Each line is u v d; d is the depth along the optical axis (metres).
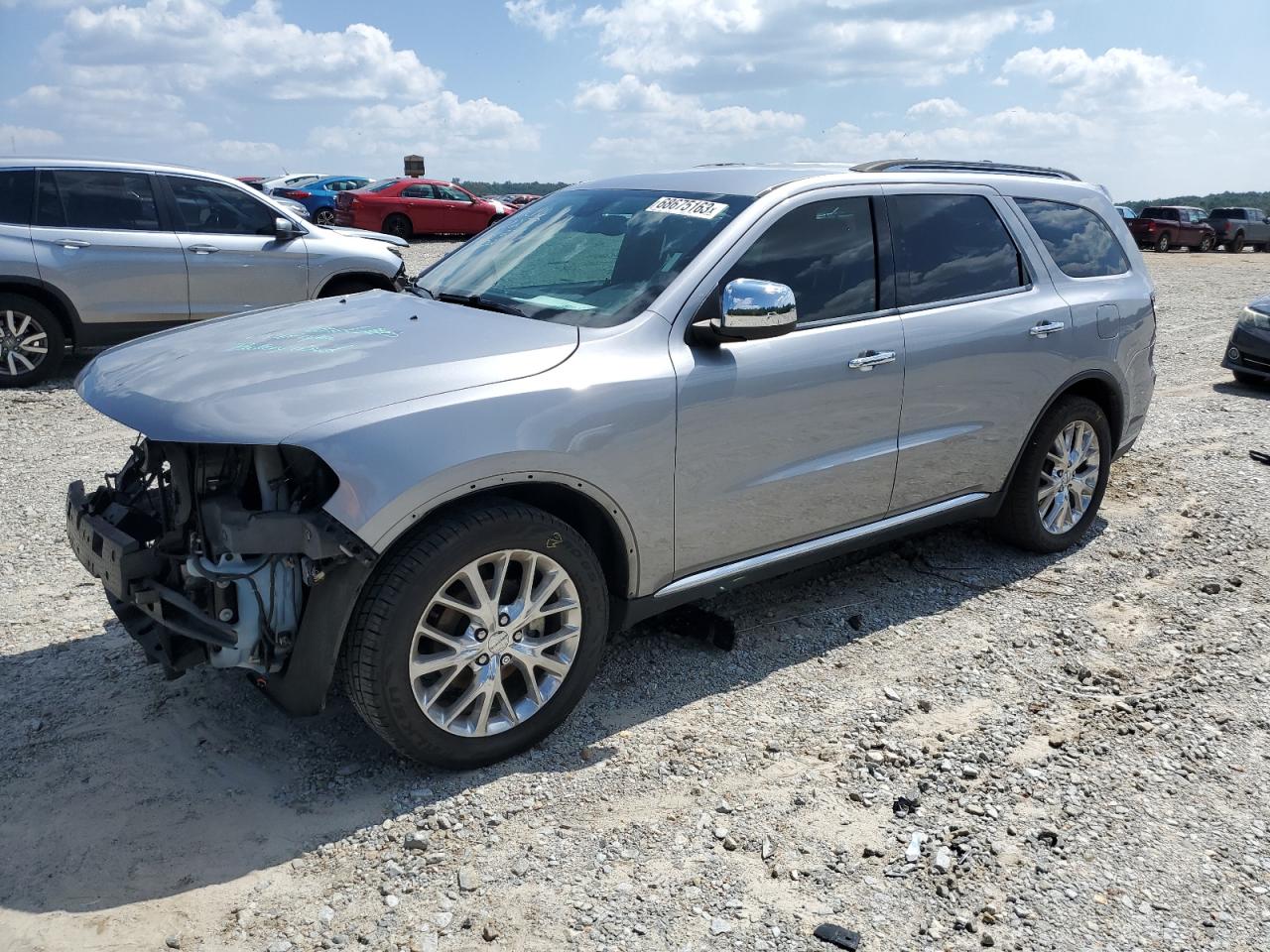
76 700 3.67
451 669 3.17
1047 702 3.84
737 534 3.84
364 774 3.27
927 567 5.11
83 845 2.90
